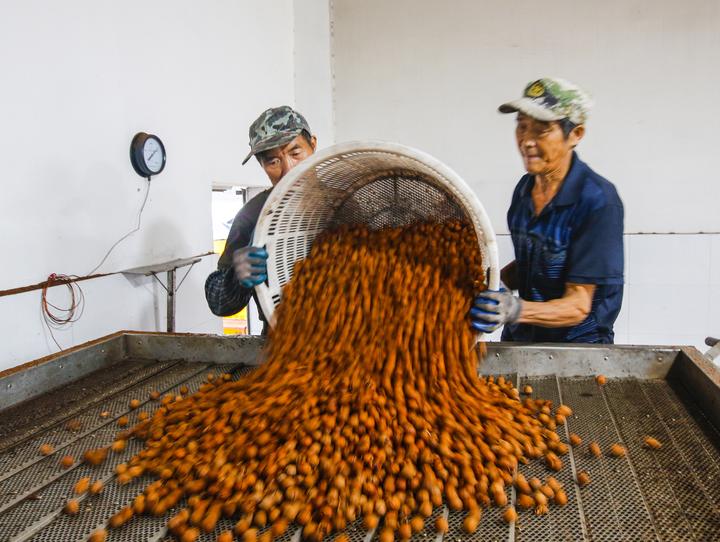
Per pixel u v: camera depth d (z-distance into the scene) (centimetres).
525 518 92
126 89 229
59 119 198
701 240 310
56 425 128
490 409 117
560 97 139
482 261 120
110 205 222
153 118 245
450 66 350
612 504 95
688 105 308
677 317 320
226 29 300
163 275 260
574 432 120
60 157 199
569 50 324
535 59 332
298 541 88
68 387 150
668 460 108
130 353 175
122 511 94
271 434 106
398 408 110
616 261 141
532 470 106
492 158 350
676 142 311
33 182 189
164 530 91
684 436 116
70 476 107
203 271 289
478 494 96
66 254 203
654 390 137
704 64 304
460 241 132
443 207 139
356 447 102
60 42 197
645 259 319
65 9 198
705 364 131
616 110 317
